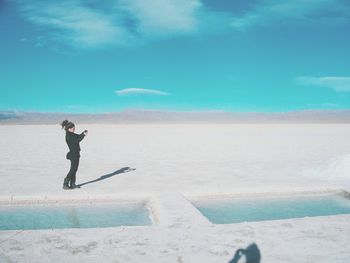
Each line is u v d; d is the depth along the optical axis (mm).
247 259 4809
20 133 39375
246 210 8078
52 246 5270
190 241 5457
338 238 5570
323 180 10742
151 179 10914
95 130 48969
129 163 14836
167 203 7750
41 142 26266
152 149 21062
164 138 31297
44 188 9477
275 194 9391
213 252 5043
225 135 36312
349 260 4773
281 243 5363
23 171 12516
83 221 7285
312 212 7930
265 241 5445
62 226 6980
